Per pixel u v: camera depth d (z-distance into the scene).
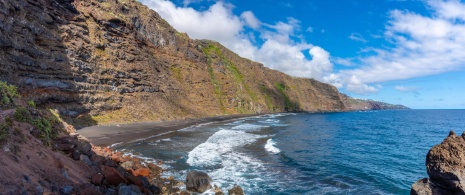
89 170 11.50
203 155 22.14
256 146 28.31
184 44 87.94
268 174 17.48
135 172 14.66
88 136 28.23
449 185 7.55
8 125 9.23
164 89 63.34
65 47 37.88
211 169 18.03
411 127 63.72
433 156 8.10
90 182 10.34
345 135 45.03
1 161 7.34
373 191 14.95
